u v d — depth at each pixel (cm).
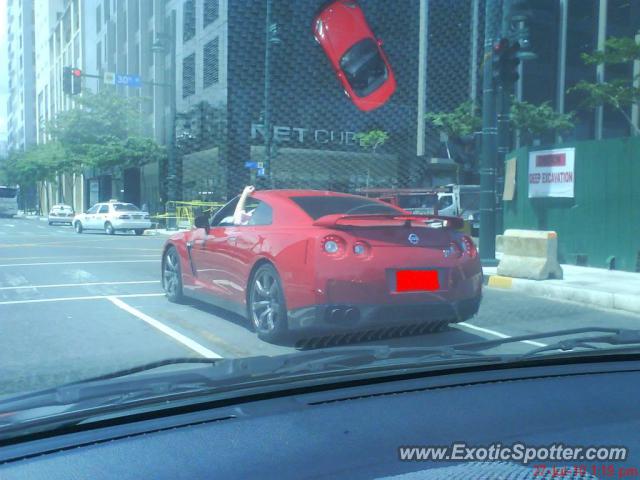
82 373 459
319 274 492
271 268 547
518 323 705
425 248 525
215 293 654
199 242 688
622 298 829
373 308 496
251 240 577
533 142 2772
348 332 516
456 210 2041
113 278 1048
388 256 505
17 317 686
